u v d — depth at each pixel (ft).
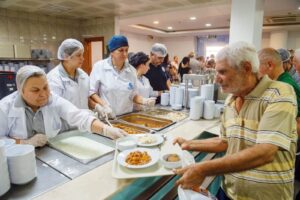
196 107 5.98
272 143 2.65
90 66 22.25
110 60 6.61
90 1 14.79
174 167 3.15
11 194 2.58
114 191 2.71
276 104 2.83
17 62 16.69
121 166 3.21
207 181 4.86
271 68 5.41
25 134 4.03
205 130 5.22
